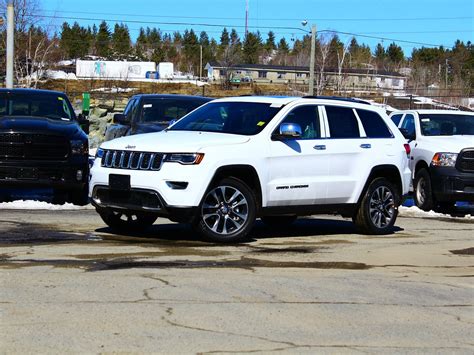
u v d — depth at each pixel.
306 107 10.23
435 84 79.12
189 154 8.90
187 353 4.95
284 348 5.14
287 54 98.25
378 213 10.86
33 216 11.36
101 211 9.70
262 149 9.49
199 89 57.22
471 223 13.16
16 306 5.93
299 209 10.01
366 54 92.69
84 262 7.73
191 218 8.91
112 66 69.06
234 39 86.56
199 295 6.49
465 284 7.50
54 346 5.01
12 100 13.96
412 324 5.91
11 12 24.67
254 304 6.27
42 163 12.48
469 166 14.67
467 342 5.49
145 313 5.86
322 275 7.62
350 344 5.31
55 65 59.88
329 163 10.19
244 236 9.38
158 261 7.93
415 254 9.19
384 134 11.02
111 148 9.41
